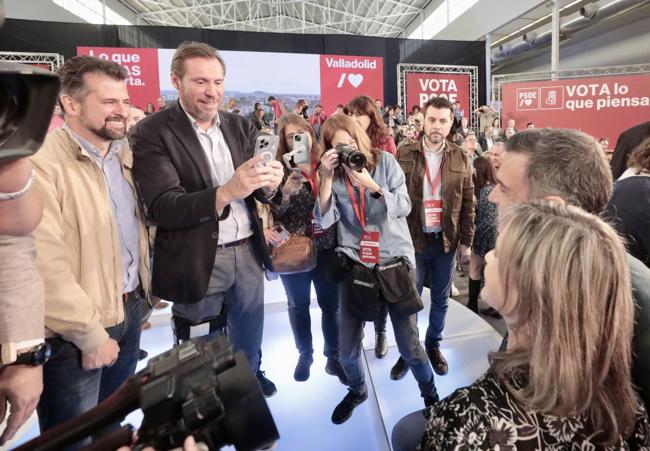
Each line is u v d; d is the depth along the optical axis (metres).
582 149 0.86
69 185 1.07
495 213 2.75
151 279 1.40
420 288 2.20
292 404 1.87
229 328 1.59
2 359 0.62
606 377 0.56
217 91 1.31
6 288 0.61
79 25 6.44
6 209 0.55
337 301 1.97
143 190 1.26
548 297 0.53
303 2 13.76
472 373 2.06
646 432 0.61
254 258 1.53
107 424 0.44
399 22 15.00
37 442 0.43
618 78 5.63
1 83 0.36
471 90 7.78
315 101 7.30
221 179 1.41
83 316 0.99
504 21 9.09
